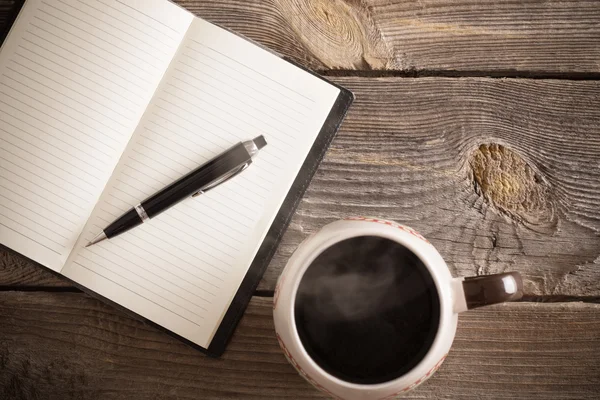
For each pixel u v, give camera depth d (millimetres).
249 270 540
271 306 560
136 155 541
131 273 536
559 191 569
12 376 562
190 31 543
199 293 536
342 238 453
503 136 572
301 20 575
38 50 547
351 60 576
